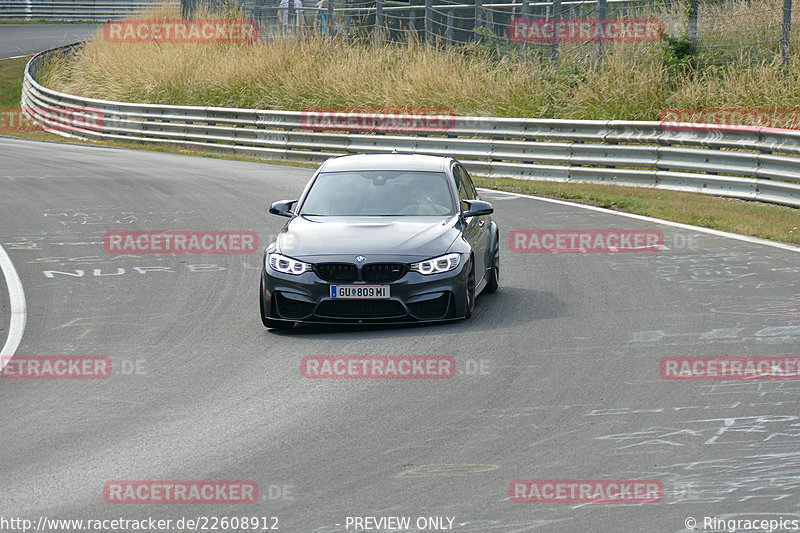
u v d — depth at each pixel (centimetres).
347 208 3825
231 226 5706
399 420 2517
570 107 8944
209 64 12175
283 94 11131
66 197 6819
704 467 2155
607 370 2916
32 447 2373
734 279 4188
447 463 2209
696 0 9231
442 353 3148
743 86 8194
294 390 2798
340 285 3422
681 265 4512
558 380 2830
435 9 11825
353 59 10925
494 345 3228
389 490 2059
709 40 9362
